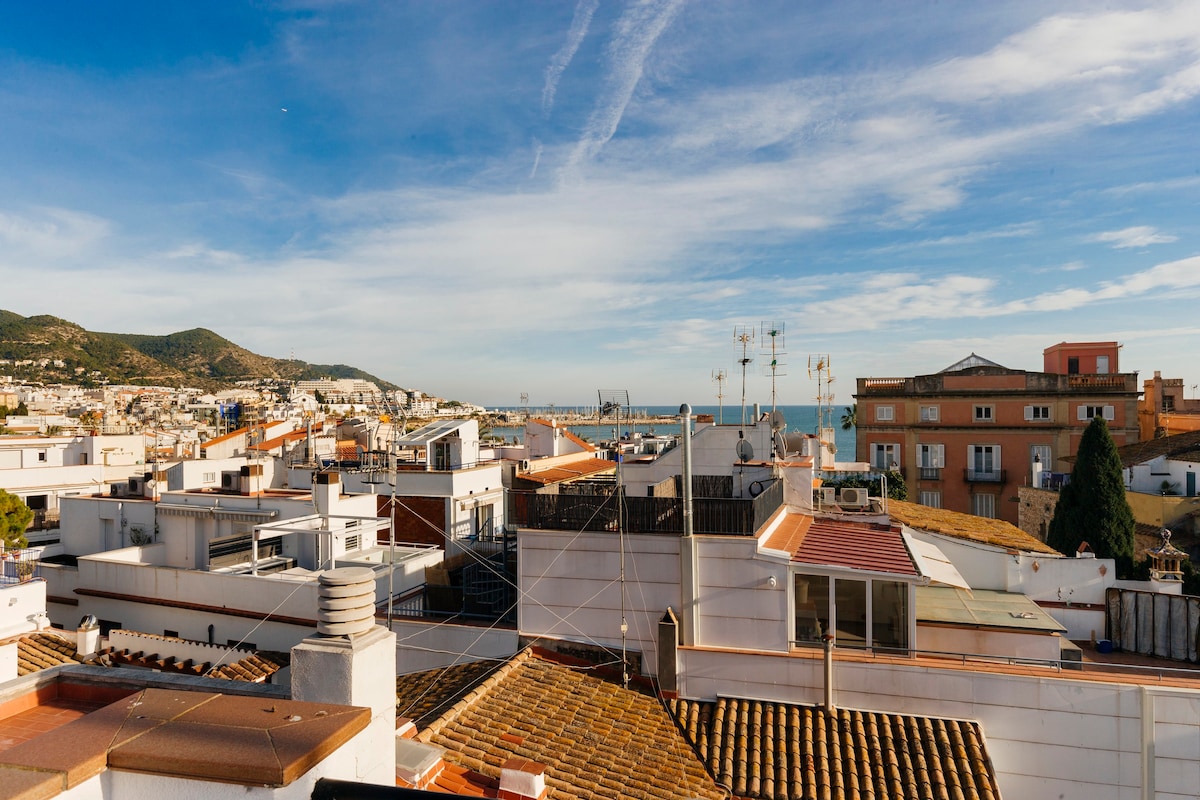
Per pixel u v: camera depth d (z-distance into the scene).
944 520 23.39
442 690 14.07
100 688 8.44
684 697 13.77
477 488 32.78
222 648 18.31
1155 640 16.72
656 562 14.36
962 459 56.28
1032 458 54.16
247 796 3.76
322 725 4.32
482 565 20.30
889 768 11.64
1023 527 44.69
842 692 13.12
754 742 12.43
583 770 11.07
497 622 16.53
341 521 24.06
